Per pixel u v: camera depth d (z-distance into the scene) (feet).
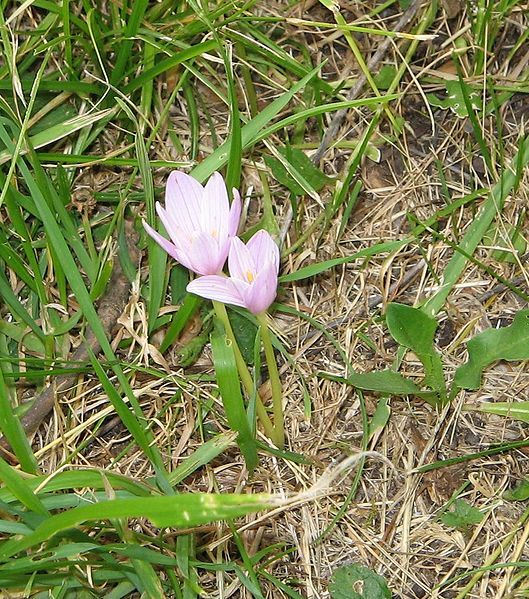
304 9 2.66
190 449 2.33
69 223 2.30
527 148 2.51
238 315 2.39
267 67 2.62
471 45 2.61
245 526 2.19
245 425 2.11
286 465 2.31
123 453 2.27
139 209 2.47
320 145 2.52
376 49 2.65
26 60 2.38
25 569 2.01
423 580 2.23
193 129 2.49
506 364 2.40
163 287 2.33
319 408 2.36
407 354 2.41
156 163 2.38
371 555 2.24
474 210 2.51
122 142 2.53
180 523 1.75
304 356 2.41
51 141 2.34
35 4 2.33
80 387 2.33
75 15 2.40
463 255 2.42
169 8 2.50
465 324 2.44
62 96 2.44
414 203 2.56
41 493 2.08
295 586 2.22
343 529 2.27
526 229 2.51
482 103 2.55
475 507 2.26
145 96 2.46
